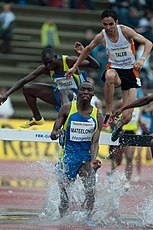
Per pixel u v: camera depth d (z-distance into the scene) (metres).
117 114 26.92
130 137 29.16
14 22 65.50
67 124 25.47
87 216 25.45
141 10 66.69
